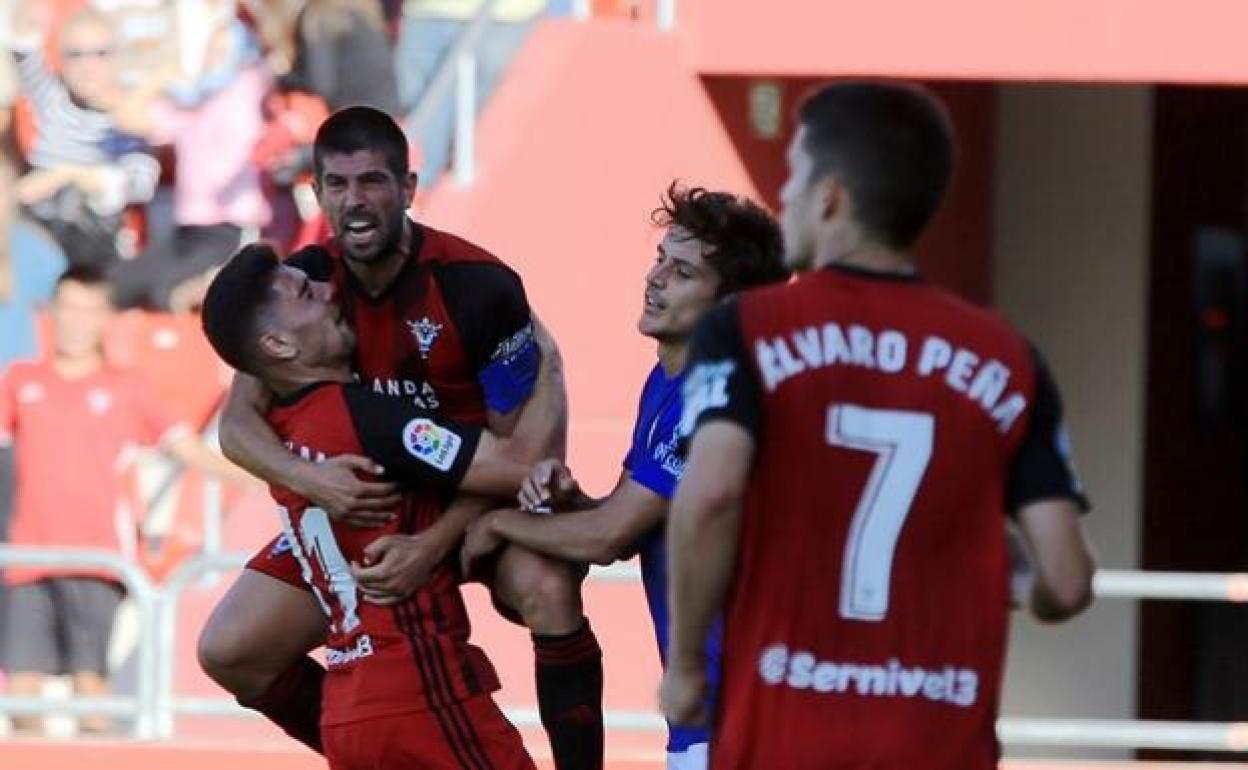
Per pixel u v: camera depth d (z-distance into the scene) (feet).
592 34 112.06
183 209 115.34
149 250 115.34
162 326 114.01
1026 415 53.11
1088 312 132.87
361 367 67.87
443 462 66.13
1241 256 133.59
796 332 52.70
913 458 52.54
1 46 116.78
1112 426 132.36
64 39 115.75
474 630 105.50
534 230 110.22
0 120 116.37
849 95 53.36
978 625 52.85
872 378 52.60
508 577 67.51
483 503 67.46
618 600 104.63
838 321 52.85
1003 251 134.21
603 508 65.87
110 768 96.27
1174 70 108.78
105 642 104.73
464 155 111.04
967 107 130.00
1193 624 133.90
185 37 116.06
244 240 115.34
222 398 114.62
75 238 115.75
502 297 67.62
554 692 67.72
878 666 52.60
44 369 106.63
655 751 98.94
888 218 53.11
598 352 110.22
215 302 67.15
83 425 106.01
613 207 110.93
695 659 53.21
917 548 52.70
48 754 96.32
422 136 114.21
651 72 111.86
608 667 104.73
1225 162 133.49
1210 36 108.58
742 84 114.32
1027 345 53.62
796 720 52.60
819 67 110.42
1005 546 53.16
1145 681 132.16
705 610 52.54
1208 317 133.80
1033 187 133.69
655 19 115.34
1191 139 132.87
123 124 115.96
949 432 52.65
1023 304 133.90
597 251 110.63
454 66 111.65
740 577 53.06
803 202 53.72
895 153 52.85
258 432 67.92
